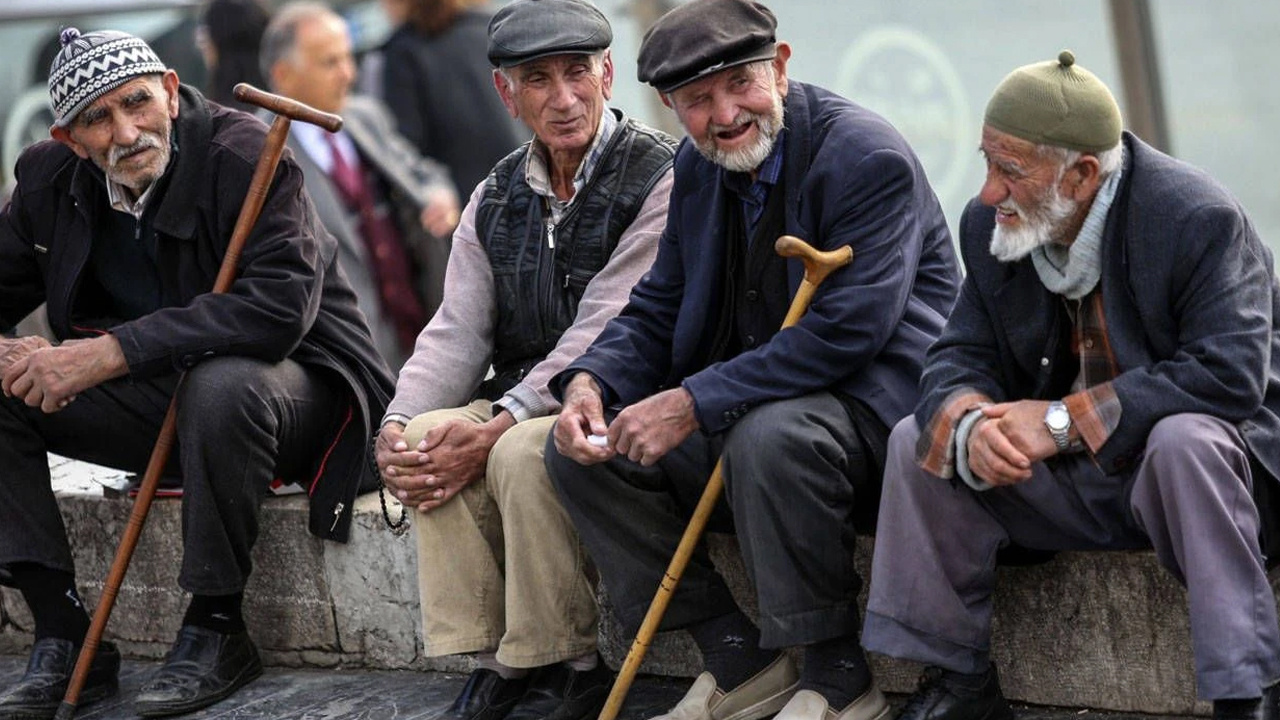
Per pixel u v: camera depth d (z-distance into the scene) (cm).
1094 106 984
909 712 1058
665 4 1964
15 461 1262
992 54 2011
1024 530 1048
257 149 1251
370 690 1267
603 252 1203
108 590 1238
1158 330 1003
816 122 1109
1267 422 991
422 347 1234
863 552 1149
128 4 1905
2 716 1238
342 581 1298
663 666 1225
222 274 1228
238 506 1230
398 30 1752
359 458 1281
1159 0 2022
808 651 1088
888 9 2022
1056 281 1025
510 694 1176
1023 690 1122
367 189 1638
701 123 1082
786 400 1066
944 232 1141
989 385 1046
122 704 1285
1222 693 951
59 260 1274
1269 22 2027
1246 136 2056
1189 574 962
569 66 1174
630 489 1109
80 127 1209
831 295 1073
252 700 1262
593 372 1138
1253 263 994
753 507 1054
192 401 1213
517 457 1130
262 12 1705
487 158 1742
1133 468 1007
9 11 1872
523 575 1134
